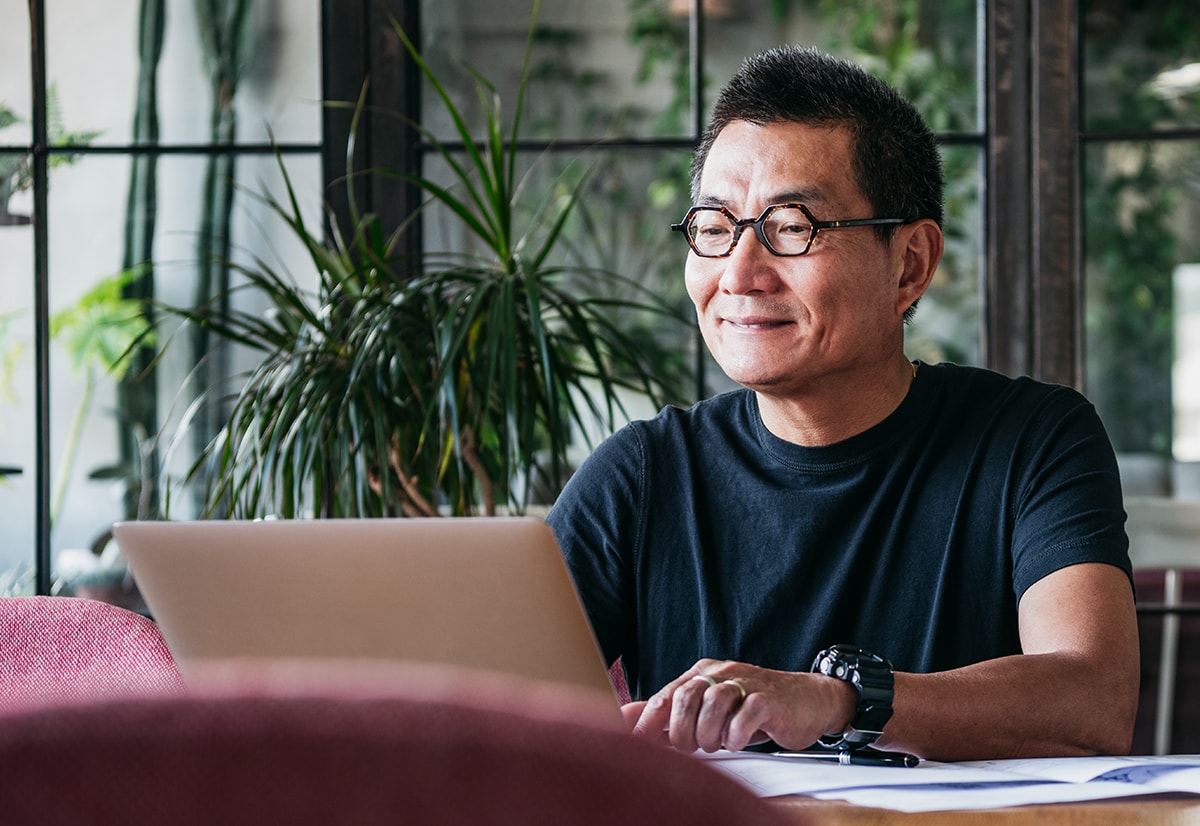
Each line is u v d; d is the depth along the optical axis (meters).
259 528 0.88
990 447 1.37
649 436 1.51
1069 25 2.48
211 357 2.60
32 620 1.26
